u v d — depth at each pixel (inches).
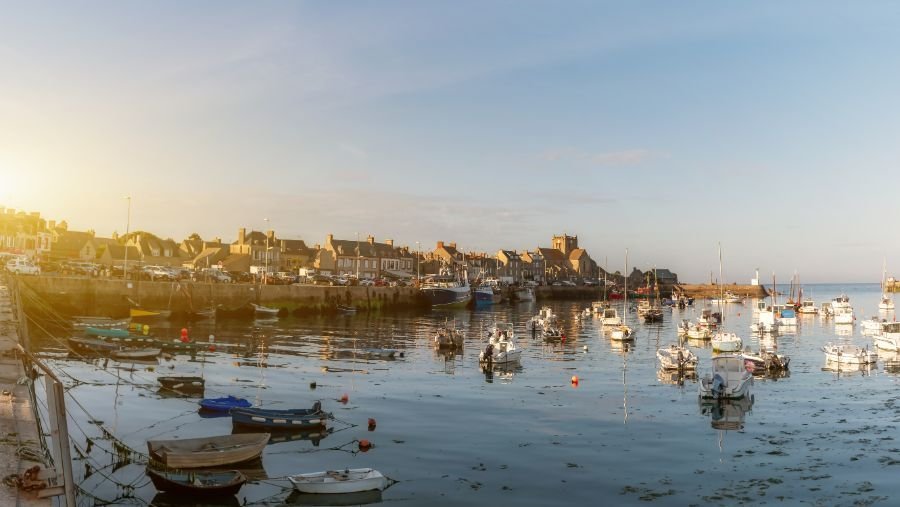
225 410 1229.1
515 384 1616.6
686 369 1840.6
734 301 6865.2
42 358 1786.4
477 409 1317.7
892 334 2442.2
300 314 3740.2
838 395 1505.9
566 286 7175.2
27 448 698.8
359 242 6318.9
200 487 799.1
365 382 1608.0
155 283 3063.5
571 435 1123.9
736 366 1456.7
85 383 1466.5
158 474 830.5
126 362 1782.7
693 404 1385.3
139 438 1051.9
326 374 1711.4
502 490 858.1
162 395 1373.0
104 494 809.5
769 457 1008.9
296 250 6028.5
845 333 3356.3
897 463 978.1
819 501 829.2
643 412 1304.1
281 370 1753.2
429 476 908.0
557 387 1579.7
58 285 2795.3
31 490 588.1
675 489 869.2
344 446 1042.7
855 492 858.8
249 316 3420.3
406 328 3127.5
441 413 1277.1
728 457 1008.2
